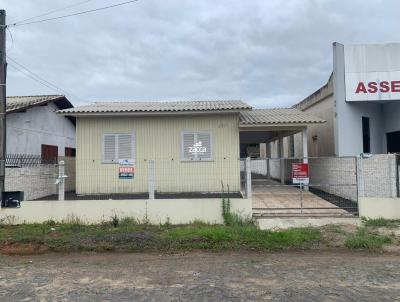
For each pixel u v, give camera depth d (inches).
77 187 612.1
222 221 414.3
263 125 616.1
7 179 513.3
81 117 617.6
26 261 304.2
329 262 286.4
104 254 325.7
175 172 613.9
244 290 222.2
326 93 684.1
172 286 232.4
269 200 532.7
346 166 530.3
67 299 210.8
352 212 428.5
